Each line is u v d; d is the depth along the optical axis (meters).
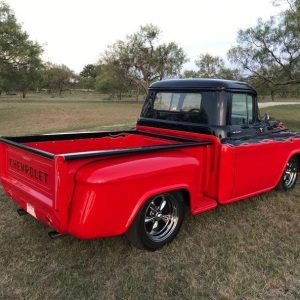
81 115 28.59
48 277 3.35
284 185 5.75
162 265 3.59
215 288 3.24
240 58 16.95
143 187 3.50
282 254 3.82
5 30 22.88
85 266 3.55
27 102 45.91
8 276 3.36
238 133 4.61
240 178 4.56
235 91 4.52
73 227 3.24
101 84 60.53
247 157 4.60
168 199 3.94
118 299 3.07
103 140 5.06
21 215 4.30
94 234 3.26
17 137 4.29
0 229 4.30
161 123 5.06
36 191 3.59
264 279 3.36
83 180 3.14
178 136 4.78
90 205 3.17
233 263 3.61
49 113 29.89
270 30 16.00
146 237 3.72
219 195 4.32
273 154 5.06
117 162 3.43
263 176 4.96
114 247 3.90
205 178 4.34
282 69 16.44
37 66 25.12
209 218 4.70
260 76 16.98
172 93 4.92
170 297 3.12
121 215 3.38
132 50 48.78
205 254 3.79
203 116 4.50
